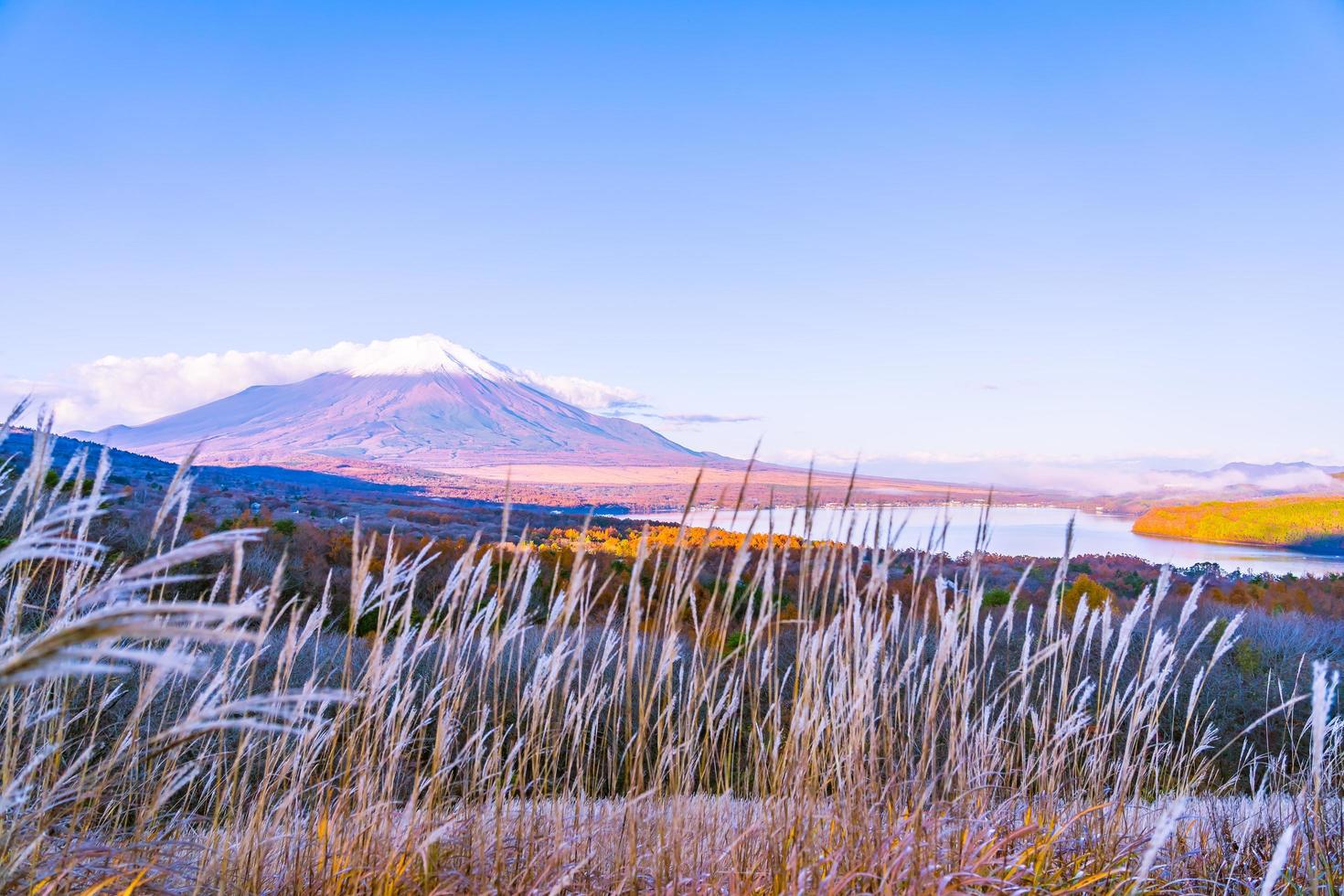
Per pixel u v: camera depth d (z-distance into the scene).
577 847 3.21
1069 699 3.77
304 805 3.31
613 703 3.30
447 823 3.00
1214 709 9.09
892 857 3.00
